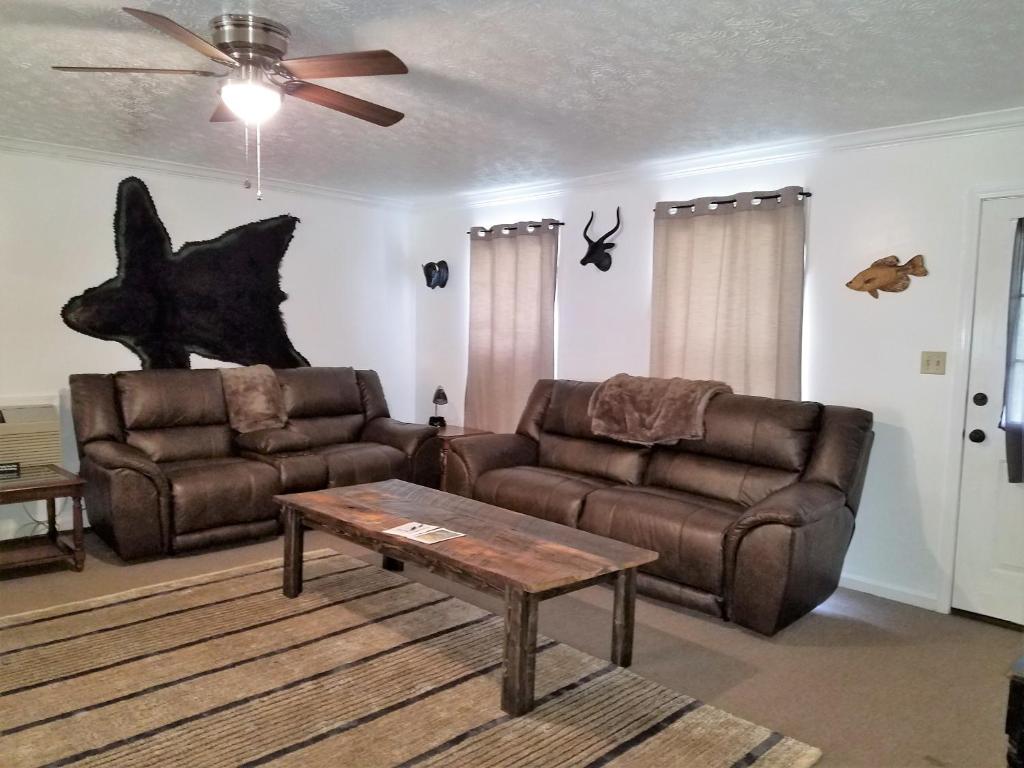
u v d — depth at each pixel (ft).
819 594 10.20
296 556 10.42
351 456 14.79
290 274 17.35
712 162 13.28
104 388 13.38
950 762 6.88
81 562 11.46
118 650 8.63
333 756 6.61
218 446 14.38
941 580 10.98
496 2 7.05
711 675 8.53
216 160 14.43
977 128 10.41
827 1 6.89
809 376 12.37
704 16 7.29
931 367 11.03
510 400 17.04
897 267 11.28
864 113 10.43
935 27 7.44
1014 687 4.42
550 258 16.06
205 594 10.52
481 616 10.00
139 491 11.68
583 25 7.57
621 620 8.58
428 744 6.85
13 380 13.51
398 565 11.77
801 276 12.17
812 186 12.21
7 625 9.28
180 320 15.56
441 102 10.32
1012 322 10.31
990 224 10.48
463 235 18.44
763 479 11.13
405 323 19.99
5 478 11.38
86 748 6.62
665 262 13.91
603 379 15.44
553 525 9.38
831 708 7.84
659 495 11.44
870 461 11.69
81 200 14.06
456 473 13.53
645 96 9.89
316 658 8.56
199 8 7.27
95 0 7.11
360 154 13.73
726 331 13.07
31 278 13.60
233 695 7.64
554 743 6.94
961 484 10.82
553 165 14.34
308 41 8.09
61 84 9.78
